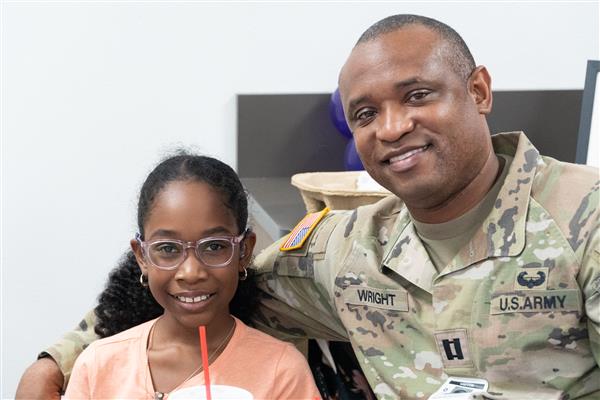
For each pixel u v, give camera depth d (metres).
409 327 1.43
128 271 1.61
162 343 1.43
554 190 1.34
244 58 2.48
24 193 2.45
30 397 1.49
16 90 2.39
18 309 2.51
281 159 2.54
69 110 2.42
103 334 1.60
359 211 1.56
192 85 2.47
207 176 1.40
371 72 1.27
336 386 1.68
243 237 1.43
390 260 1.44
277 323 1.64
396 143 1.27
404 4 2.52
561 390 1.31
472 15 2.56
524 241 1.32
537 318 1.30
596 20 2.62
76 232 2.49
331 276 1.51
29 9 2.35
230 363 1.40
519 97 2.61
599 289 1.24
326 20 2.49
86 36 2.39
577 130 2.65
